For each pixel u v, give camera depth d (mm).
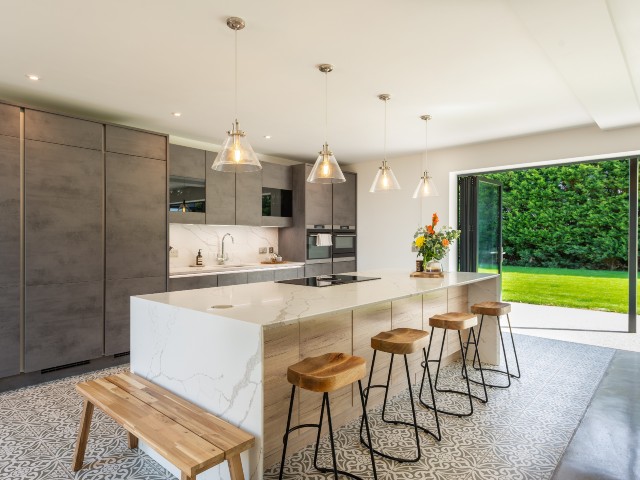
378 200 6371
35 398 3061
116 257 3818
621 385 3291
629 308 4992
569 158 4605
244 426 1757
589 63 2631
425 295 3389
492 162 5160
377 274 3861
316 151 5773
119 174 3840
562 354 4160
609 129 4285
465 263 5602
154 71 2969
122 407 1865
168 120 4254
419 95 3467
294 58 2748
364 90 3354
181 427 1673
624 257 8172
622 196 8180
